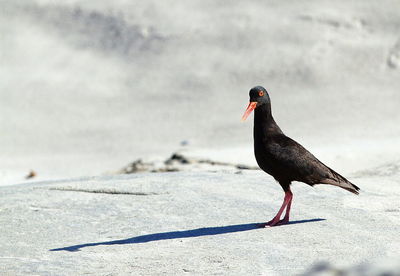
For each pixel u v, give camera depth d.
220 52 50.50
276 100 42.12
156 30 54.22
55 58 51.66
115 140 38.56
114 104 45.16
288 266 8.12
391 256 8.34
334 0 54.62
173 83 47.59
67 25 55.47
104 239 9.70
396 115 36.75
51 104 45.34
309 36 50.19
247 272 7.97
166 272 8.09
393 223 10.02
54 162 34.19
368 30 50.28
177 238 9.55
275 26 52.25
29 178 29.94
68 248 9.28
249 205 11.11
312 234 9.43
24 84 48.25
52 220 10.67
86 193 12.23
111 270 8.26
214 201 11.35
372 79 44.03
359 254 8.46
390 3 53.03
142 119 42.12
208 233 9.72
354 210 10.74
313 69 46.19
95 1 57.56
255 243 9.09
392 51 47.06
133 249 9.13
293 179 10.05
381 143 28.75
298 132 34.69
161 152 35.03
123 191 12.16
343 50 48.00
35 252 9.12
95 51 52.56
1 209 11.37
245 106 42.75
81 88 47.62
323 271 5.75
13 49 52.62
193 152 25.61
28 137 39.75
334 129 34.62
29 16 56.22
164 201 11.42
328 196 11.62
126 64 50.88
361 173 14.94
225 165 23.39
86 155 35.66
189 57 50.66
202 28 53.75
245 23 53.41
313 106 40.16
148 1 57.53
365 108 38.66
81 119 42.84
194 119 41.16
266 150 10.07
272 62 48.03
